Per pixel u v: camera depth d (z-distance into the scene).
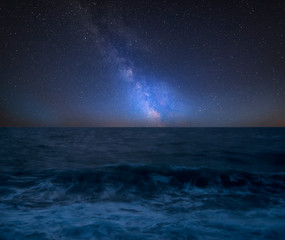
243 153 11.37
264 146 14.59
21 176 5.93
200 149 13.09
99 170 6.71
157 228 2.76
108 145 15.34
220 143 16.77
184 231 2.66
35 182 5.38
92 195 4.61
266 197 4.48
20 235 2.48
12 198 4.25
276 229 2.73
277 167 7.98
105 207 3.80
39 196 4.42
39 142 16.86
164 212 3.51
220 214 3.38
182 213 3.45
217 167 7.89
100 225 2.83
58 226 2.79
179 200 4.30
